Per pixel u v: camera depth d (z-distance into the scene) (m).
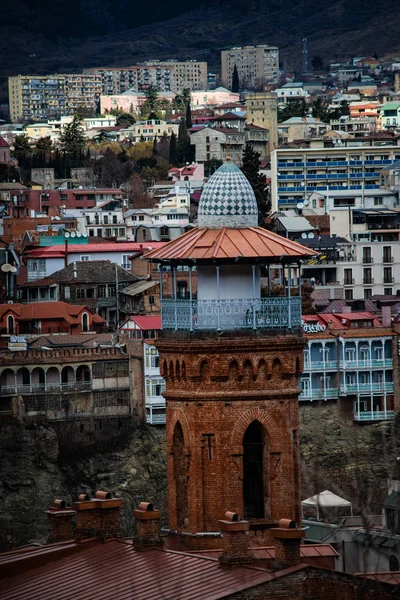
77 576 72.62
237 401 80.75
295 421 81.31
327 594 67.56
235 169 83.75
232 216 83.12
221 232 82.88
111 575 71.31
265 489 81.00
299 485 81.12
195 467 80.88
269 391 80.88
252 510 81.44
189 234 83.94
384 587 68.88
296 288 90.44
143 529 74.06
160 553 73.19
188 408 81.19
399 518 131.25
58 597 70.44
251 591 66.62
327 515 126.75
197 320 81.38
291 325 81.62
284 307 81.69
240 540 69.44
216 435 80.75
